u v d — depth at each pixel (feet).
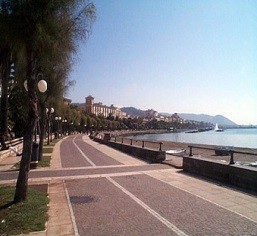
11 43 29.04
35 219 24.25
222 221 24.18
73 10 31.22
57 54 31.63
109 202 30.60
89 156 77.97
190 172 48.85
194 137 355.77
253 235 21.13
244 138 323.57
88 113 467.11
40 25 27.91
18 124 140.77
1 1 27.81
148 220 24.66
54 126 236.43
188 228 22.67
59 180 43.06
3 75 87.35
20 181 29.53
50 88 62.95
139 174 47.75
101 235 21.44
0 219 24.29
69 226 23.34
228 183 39.52
